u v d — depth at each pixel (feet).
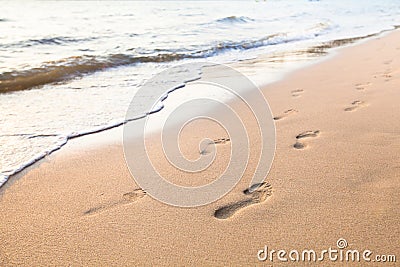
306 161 7.33
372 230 5.17
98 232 5.48
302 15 43.70
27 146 8.66
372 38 26.43
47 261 4.91
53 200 6.40
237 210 5.86
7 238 5.38
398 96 11.29
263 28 32.42
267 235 5.22
